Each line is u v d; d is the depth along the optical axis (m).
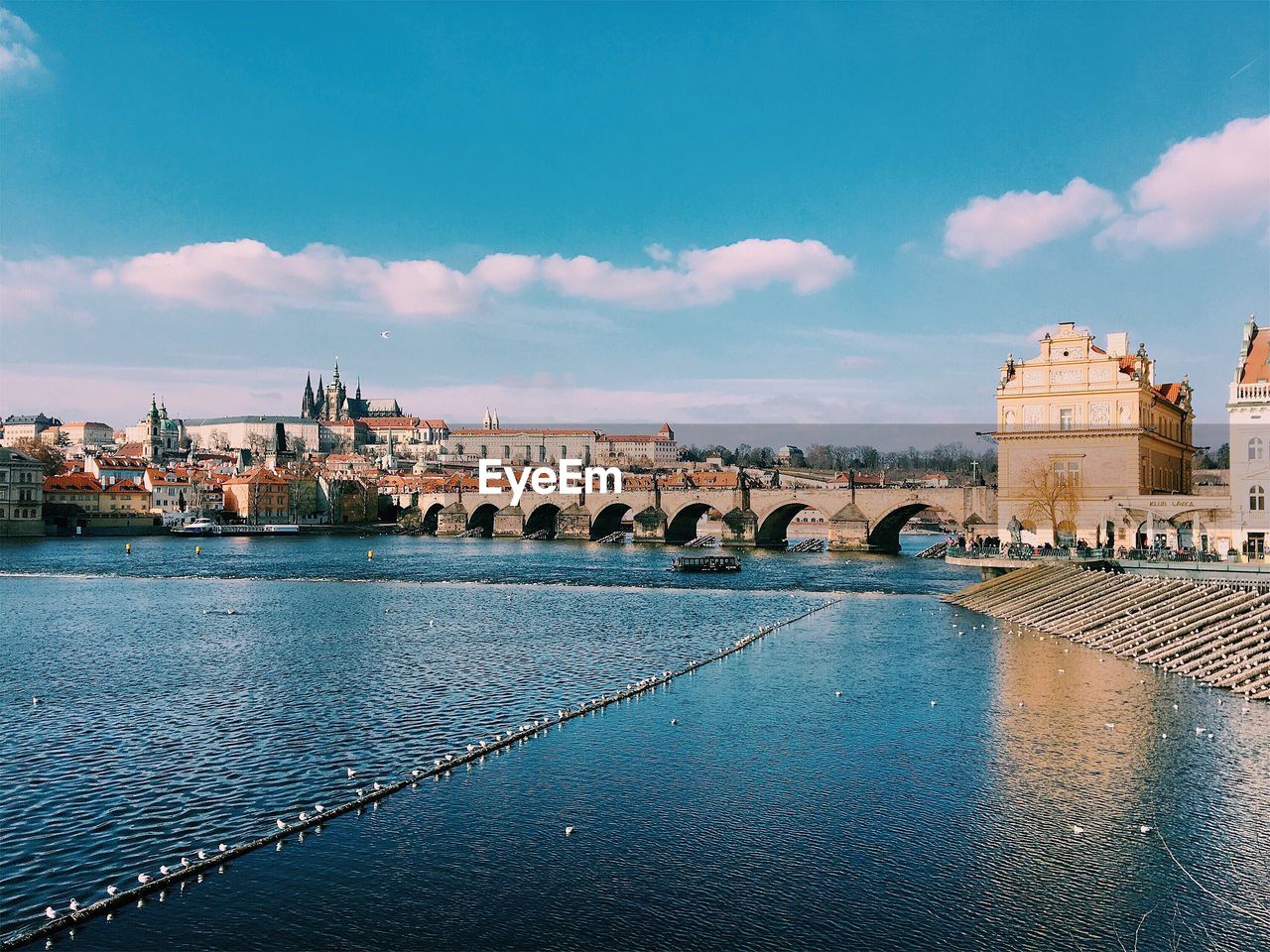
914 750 52.28
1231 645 72.19
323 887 36.00
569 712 60.91
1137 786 45.81
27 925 33.28
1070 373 149.75
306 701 65.38
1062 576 111.44
